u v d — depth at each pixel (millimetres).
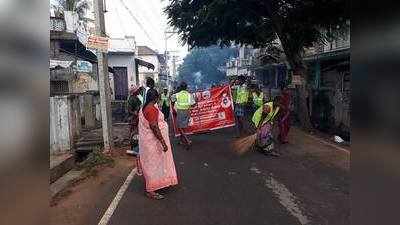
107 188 7691
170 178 7062
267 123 10750
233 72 55875
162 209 6297
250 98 14055
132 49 29500
